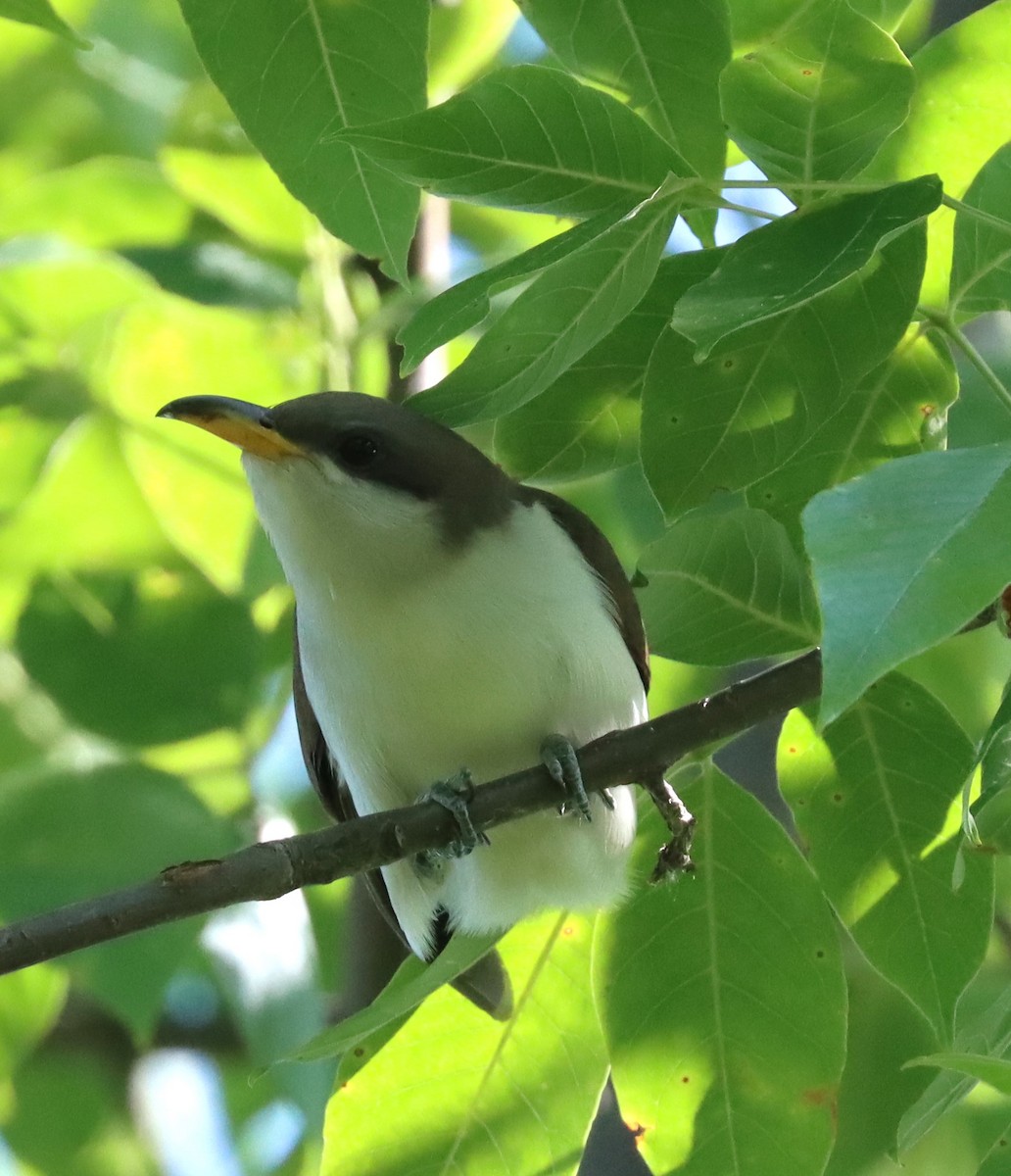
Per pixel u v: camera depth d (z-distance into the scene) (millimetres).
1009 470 4582
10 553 12172
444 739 8555
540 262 5844
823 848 7625
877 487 4594
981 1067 5625
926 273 7449
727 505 9945
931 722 7574
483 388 6445
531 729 8508
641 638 9320
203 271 11133
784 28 7047
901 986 7477
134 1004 9570
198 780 10945
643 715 9117
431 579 8320
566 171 6230
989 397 11336
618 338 7250
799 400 6758
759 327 6625
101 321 11914
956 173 7457
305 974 10844
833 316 6594
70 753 10219
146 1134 14633
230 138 11648
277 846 7148
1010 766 6109
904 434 7547
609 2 7254
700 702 7629
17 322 11969
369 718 8625
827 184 6000
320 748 9852
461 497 8508
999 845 6297
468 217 13914
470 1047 7941
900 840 7578
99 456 12094
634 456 7672
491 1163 7852
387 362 11539
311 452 8375
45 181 12359
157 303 11750
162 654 10383
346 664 8547
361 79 7223
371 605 8344
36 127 14477
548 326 6254
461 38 10781
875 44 6062
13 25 13766
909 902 7547
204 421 8453
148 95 13836
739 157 8273
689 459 6918
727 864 7711
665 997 7672
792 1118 7543
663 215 6145
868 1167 11000
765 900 7664
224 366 11922
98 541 12203
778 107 6184
